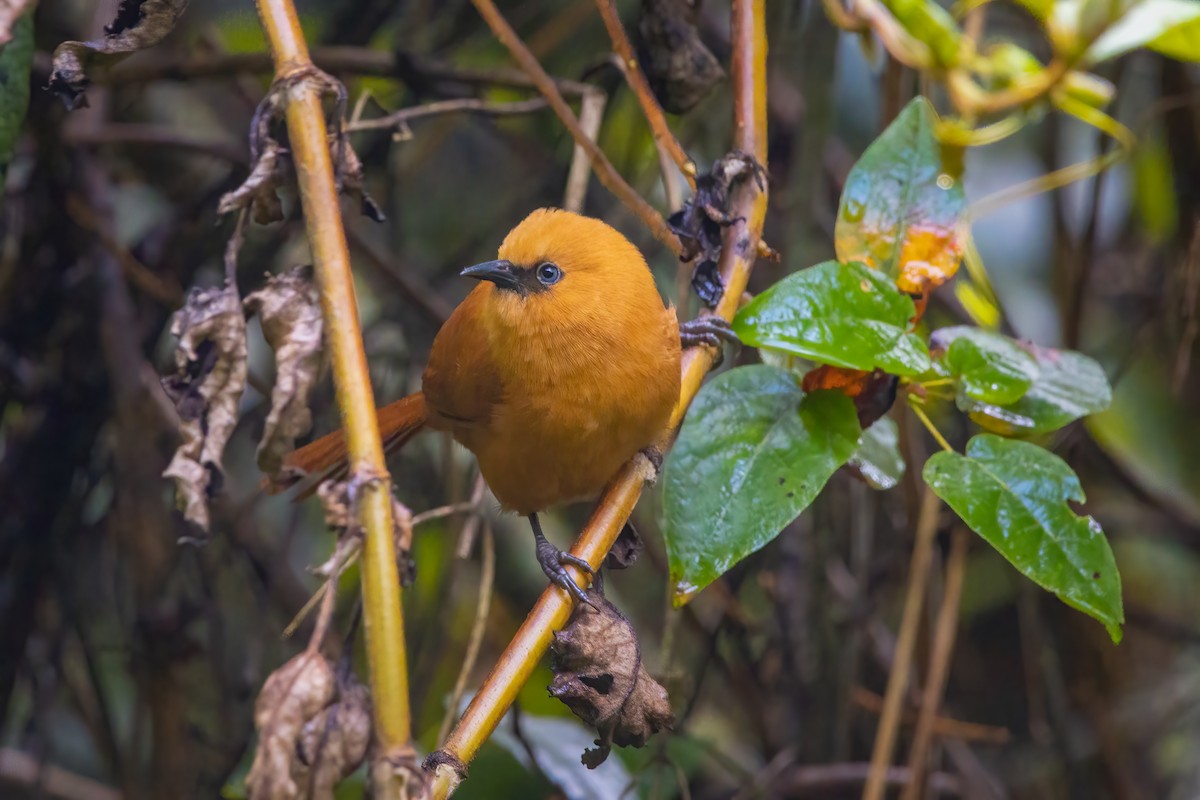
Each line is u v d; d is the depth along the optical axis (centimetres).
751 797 899
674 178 784
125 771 875
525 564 1062
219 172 966
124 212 1059
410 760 382
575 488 686
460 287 1019
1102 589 511
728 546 519
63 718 1041
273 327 473
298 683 401
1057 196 917
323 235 443
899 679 771
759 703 938
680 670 811
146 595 859
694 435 540
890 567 932
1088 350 1049
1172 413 1026
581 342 634
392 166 957
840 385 556
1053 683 1009
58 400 858
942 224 587
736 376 555
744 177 591
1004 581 1073
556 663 510
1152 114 870
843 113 1055
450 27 993
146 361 891
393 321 970
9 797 913
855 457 592
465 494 962
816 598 909
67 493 863
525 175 1043
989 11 1003
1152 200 931
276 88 466
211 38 911
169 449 875
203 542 476
